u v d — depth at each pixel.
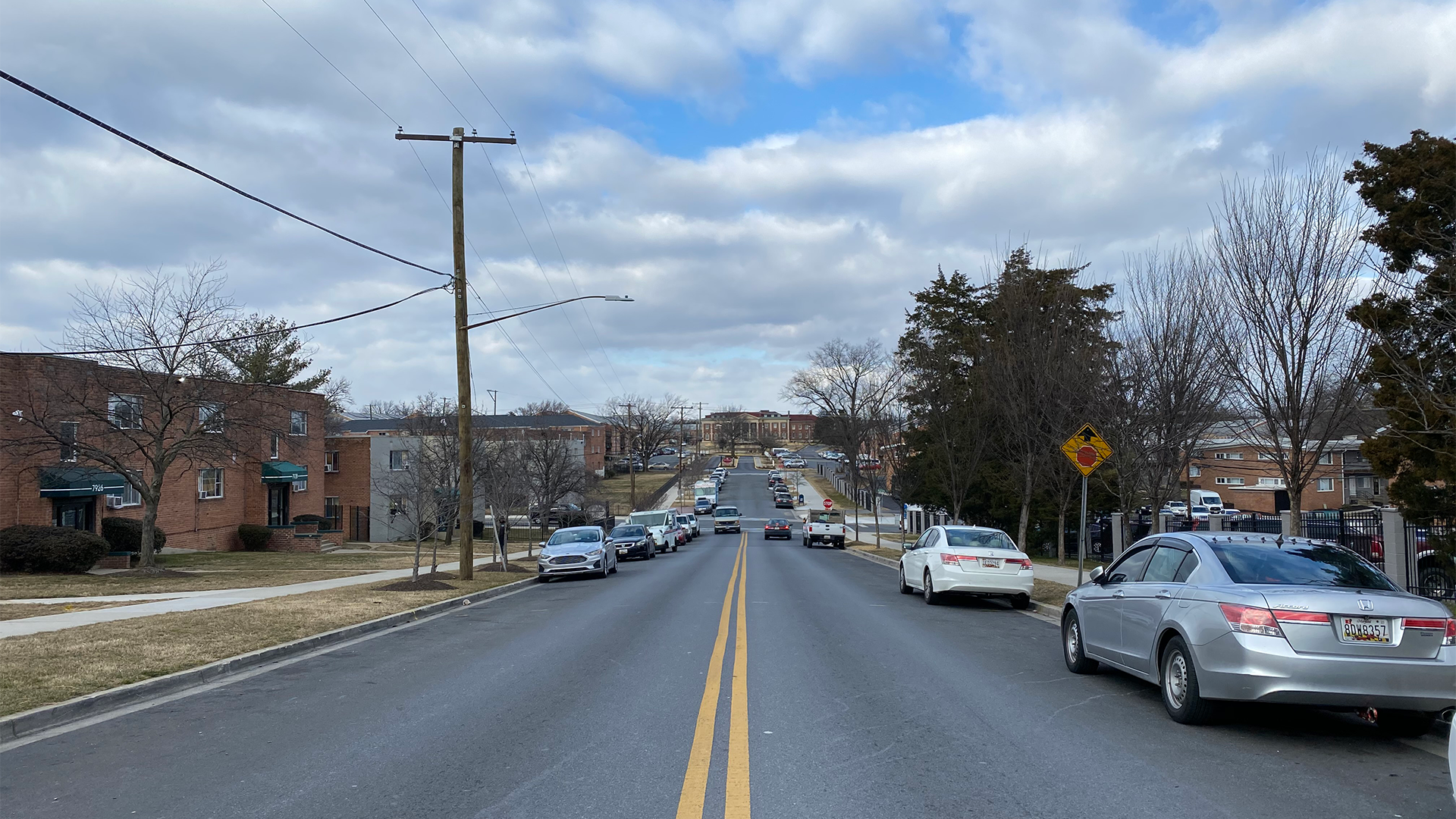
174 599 18.23
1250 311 14.73
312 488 47.34
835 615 16.20
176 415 30.27
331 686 9.75
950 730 7.62
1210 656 7.43
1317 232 14.29
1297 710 8.51
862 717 8.06
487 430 47.97
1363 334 13.93
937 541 18.89
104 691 8.83
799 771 6.40
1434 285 13.05
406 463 48.06
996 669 10.66
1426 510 14.21
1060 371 23.42
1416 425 13.55
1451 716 7.63
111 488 30.86
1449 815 5.57
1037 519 35.59
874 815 5.49
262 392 36.09
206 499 39.06
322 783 6.16
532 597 20.88
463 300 23.94
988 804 5.71
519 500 35.31
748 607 17.48
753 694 9.08
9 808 5.70
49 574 25.22
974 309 39.25
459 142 23.56
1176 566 8.59
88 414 26.27
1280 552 8.18
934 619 15.88
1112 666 9.57
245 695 9.34
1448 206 13.24
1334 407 15.27
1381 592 7.45
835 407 53.62
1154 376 18.08
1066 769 6.48
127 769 6.57
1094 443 16.94
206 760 6.80
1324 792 6.02
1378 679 6.91
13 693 8.62
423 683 9.85
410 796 5.87
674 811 5.57
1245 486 52.72
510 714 8.24
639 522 45.38
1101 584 10.09
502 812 5.55
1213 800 5.81
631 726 7.76
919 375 38.47
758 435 183.12
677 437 178.62
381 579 24.61
